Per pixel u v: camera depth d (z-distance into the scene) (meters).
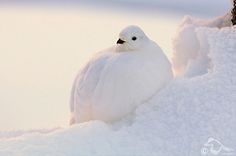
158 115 7.34
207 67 7.50
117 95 7.33
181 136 7.28
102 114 7.35
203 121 7.30
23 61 9.27
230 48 7.43
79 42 10.52
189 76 7.49
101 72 7.35
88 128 7.29
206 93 7.36
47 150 7.23
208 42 7.47
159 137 7.29
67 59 9.34
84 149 7.24
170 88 7.38
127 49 7.38
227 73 7.39
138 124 7.32
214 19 7.68
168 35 10.25
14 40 10.82
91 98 7.35
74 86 7.44
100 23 12.10
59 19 12.64
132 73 7.34
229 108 7.32
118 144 7.26
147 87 7.35
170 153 7.25
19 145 7.25
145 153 7.24
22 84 8.23
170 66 7.41
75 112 7.39
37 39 10.88
